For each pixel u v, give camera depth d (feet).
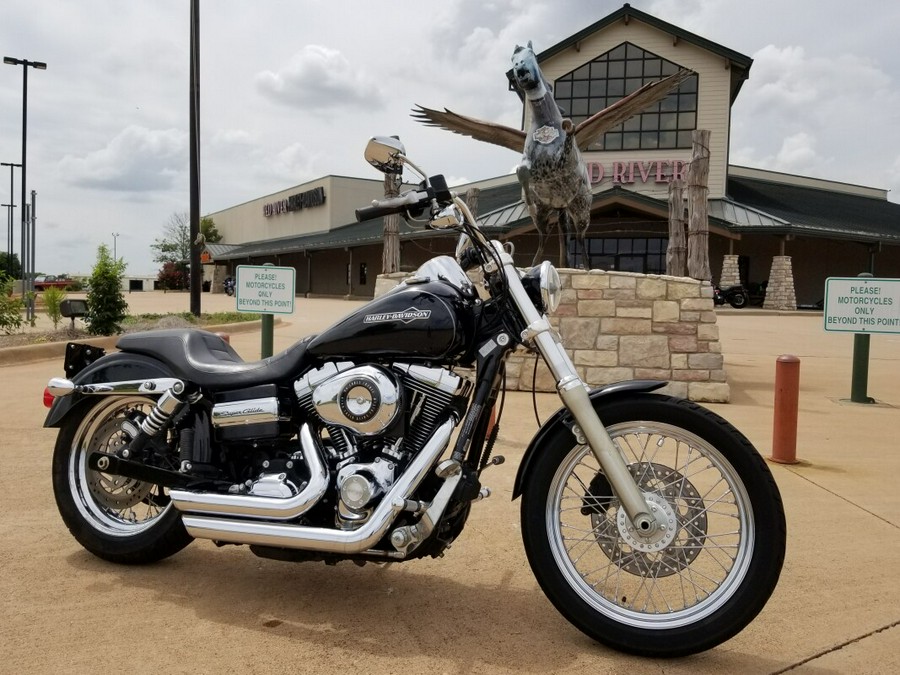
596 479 9.91
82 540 11.70
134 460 11.20
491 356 9.74
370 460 9.71
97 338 40.88
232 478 10.77
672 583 10.91
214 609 10.12
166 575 11.30
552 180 29.01
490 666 8.68
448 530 9.83
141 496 12.19
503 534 13.28
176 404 10.93
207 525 9.98
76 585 10.84
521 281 9.86
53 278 228.22
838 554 12.40
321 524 9.79
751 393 28.99
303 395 10.15
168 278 254.68
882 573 11.61
